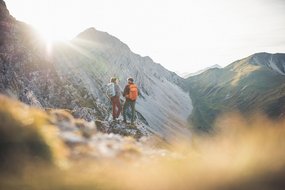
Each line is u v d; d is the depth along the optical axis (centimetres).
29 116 645
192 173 458
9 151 543
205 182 442
